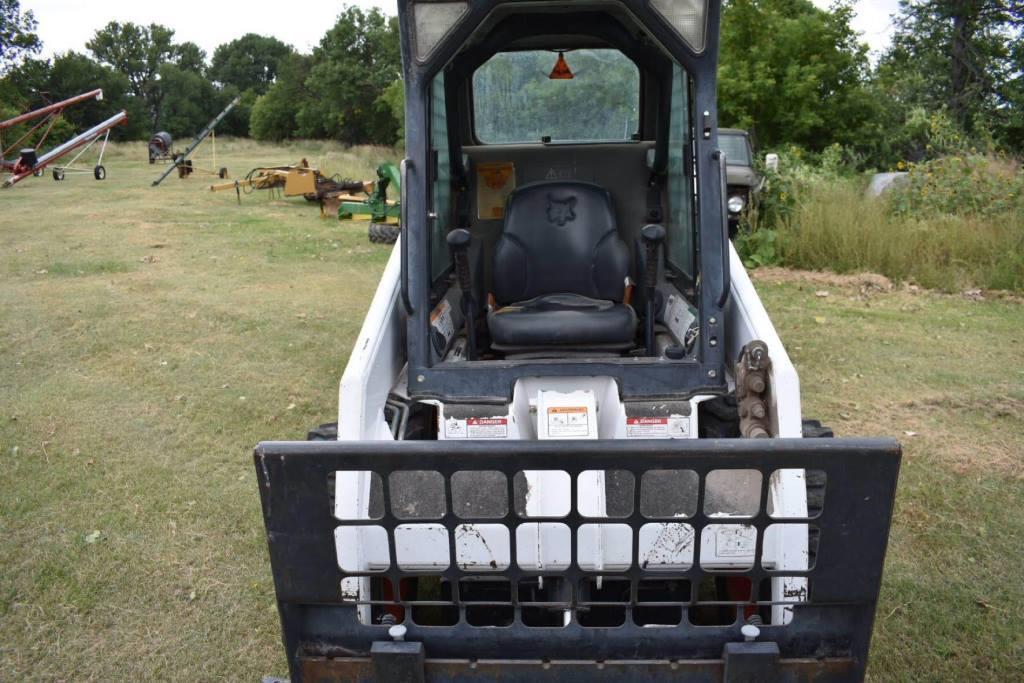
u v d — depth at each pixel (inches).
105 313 342.3
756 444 88.0
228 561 166.7
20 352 293.4
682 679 96.6
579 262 165.3
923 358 279.7
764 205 458.6
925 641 139.7
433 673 97.1
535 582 122.3
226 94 3966.5
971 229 400.5
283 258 468.8
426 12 121.4
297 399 249.1
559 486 112.8
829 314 334.0
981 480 193.2
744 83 759.7
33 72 2539.4
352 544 106.6
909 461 202.4
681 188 155.8
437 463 89.8
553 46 175.0
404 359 144.8
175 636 144.9
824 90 813.9
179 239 534.9
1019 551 165.2
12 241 526.6
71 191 861.2
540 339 143.0
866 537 89.7
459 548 111.7
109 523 179.6
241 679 135.2
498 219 177.2
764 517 90.7
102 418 235.5
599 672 96.4
